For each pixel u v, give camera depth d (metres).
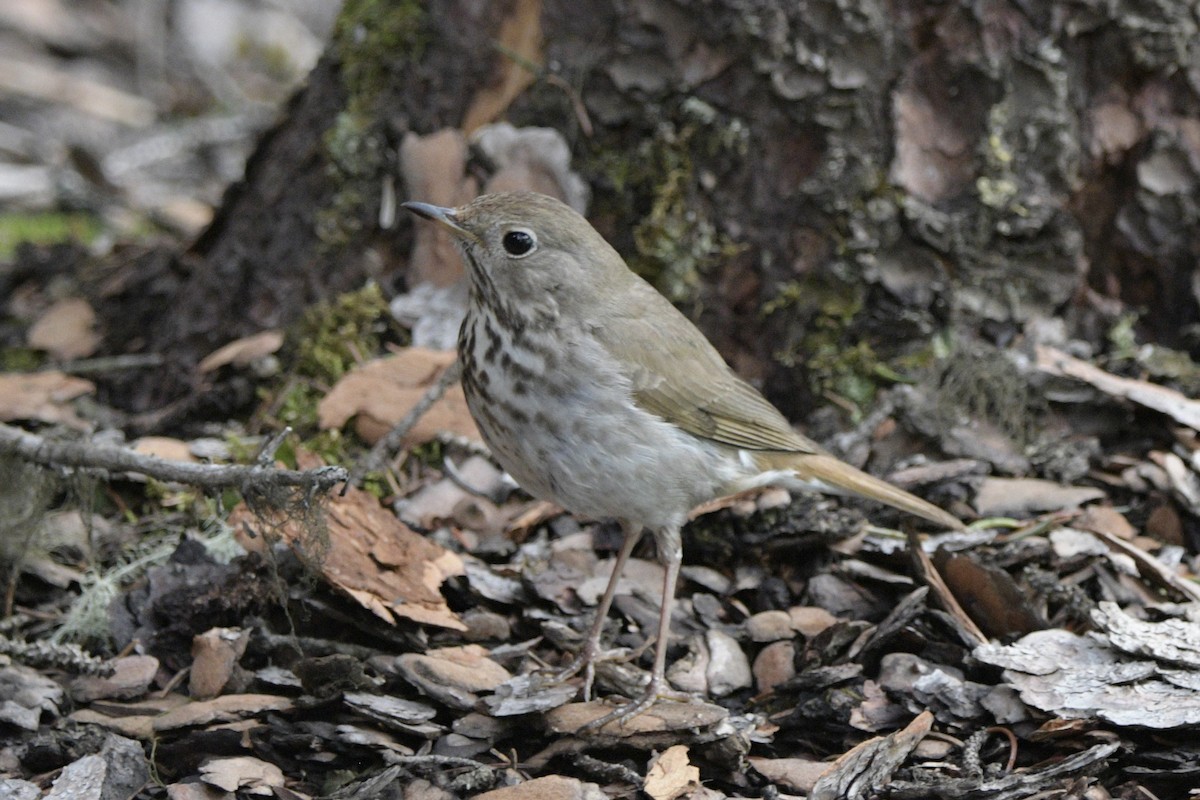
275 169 12.32
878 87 10.77
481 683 8.28
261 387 11.44
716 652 8.84
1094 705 7.55
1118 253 11.41
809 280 10.95
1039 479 10.35
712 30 10.79
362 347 11.37
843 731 8.09
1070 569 9.31
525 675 8.44
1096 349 11.39
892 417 10.66
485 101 11.52
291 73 23.25
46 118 20.20
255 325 11.91
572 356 8.53
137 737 7.99
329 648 8.69
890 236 10.83
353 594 8.69
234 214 12.74
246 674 8.50
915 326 10.85
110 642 9.02
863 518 9.94
